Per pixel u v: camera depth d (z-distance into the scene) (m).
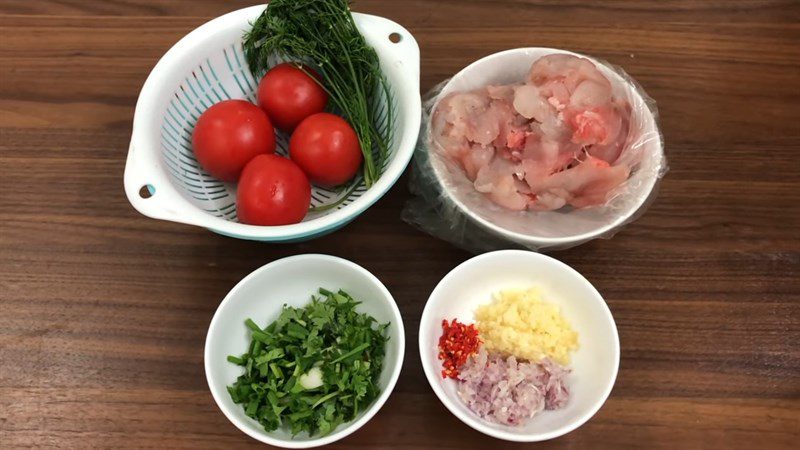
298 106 0.36
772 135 0.38
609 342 0.31
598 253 0.36
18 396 0.33
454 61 0.41
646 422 0.32
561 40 0.42
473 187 0.35
